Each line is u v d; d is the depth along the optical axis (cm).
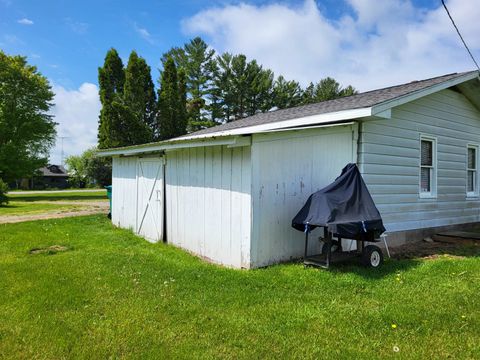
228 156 587
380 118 632
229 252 581
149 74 2584
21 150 2870
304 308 369
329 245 514
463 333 312
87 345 292
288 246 583
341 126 648
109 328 322
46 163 3086
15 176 2875
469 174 976
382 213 703
